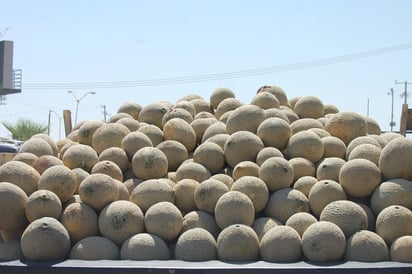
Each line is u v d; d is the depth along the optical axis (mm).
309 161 6531
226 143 6754
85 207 5551
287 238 5031
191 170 6406
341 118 7176
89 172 6527
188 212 6043
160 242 5340
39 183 5770
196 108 8781
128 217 5477
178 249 5234
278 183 6023
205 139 7367
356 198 5926
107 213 5504
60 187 5648
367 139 6809
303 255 5059
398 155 5848
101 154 6773
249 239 5102
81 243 5289
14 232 5703
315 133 6941
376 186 5840
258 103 7961
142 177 6461
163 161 6496
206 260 5113
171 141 6996
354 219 5273
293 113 8062
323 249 4906
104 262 4863
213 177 6332
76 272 4691
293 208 5770
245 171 6184
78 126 8555
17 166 5848
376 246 5020
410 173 5891
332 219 5316
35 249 5031
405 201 5605
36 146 6844
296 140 6664
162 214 5480
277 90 8664
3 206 5426
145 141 6891
